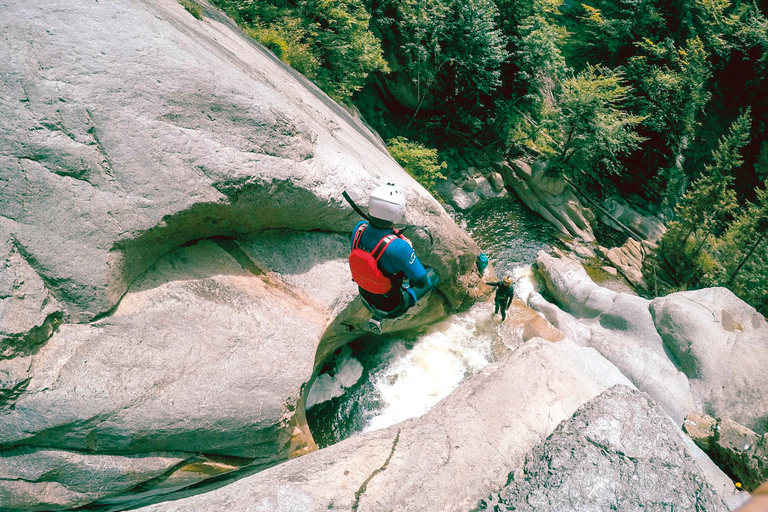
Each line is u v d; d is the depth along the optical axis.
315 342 6.80
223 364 5.89
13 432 4.64
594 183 24.22
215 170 6.10
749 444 7.65
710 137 29.27
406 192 9.56
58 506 4.95
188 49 6.64
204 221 6.36
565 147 21.39
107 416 5.00
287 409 6.19
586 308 14.96
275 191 6.72
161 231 5.81
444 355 11.88
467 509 4.41
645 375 11.77
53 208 5.12
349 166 8.05
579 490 3.77
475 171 22.36
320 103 12.04
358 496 4.33
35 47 5.38
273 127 6.77
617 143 21.16
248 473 6.59
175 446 5.53
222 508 3.97
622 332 13.39
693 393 11.27
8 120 5.05
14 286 4.76
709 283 20.20
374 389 10.80
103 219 5.34
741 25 28.64
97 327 5.32
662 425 4.33
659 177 25.20
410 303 3.27
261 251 7.25
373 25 19.62
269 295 6.93
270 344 6.33
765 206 19.62
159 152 5.75
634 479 3.83
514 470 4.81
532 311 13.48
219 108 6.37
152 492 5.67
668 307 12.89
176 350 5.67
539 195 21.84
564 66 23.23
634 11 26.77
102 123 5.48
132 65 5.88
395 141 18.58
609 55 28.20
